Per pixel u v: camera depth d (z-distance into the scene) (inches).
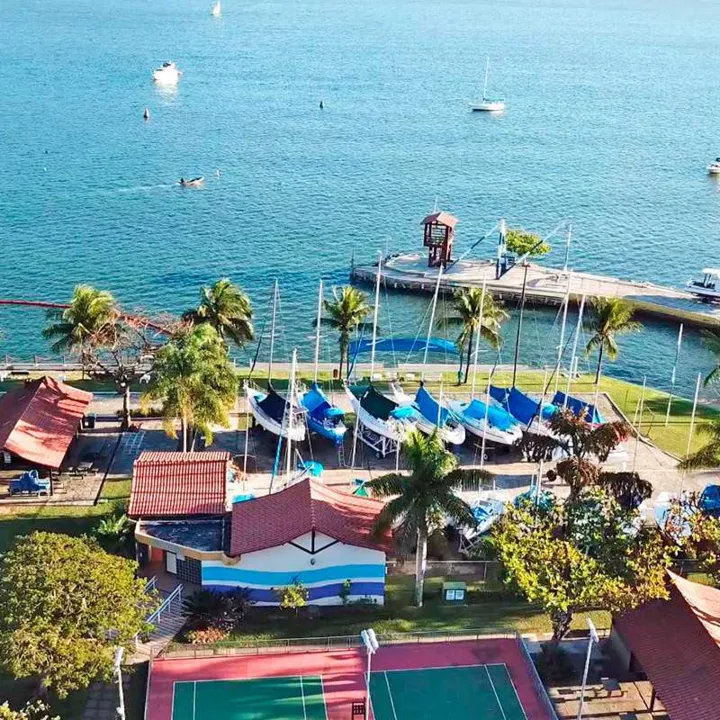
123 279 5526.6
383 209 7106.3
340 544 2463.1
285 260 5954.7
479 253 6210.6
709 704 1929.1
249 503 2662.4
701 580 2593.5
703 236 6771.7
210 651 2276.1
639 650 2133.4
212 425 3358.8
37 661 1918.1
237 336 3646.7
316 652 2297.0
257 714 2091.5
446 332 4955.7
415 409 3425.2
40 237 6127.0
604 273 6023.6
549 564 2196.1
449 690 2183.8
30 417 3095.5
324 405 3380.9
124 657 2106.3
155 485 2711.6
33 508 2869.1
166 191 7288.4
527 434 2770.7
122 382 3373.5
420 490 2380.7
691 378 4574.3
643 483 2593.5
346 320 3917.3
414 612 2476.6
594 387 4065.0
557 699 2170.3
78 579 2053.4
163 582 2556.6
